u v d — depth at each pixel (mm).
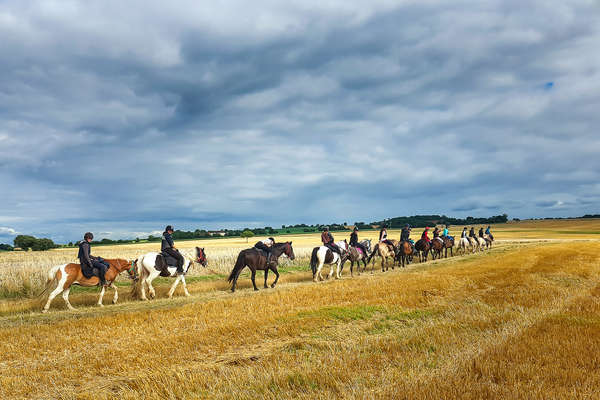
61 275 13227
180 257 15836
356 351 6781
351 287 14094
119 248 59219
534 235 80875
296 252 33812
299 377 5527
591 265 19859
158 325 9180
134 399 5066
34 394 5598
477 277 15836
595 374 5070
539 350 6090
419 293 12539
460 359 5879
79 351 7430
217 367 6320
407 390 4680
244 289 17312
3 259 28750
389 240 23797
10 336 8484
